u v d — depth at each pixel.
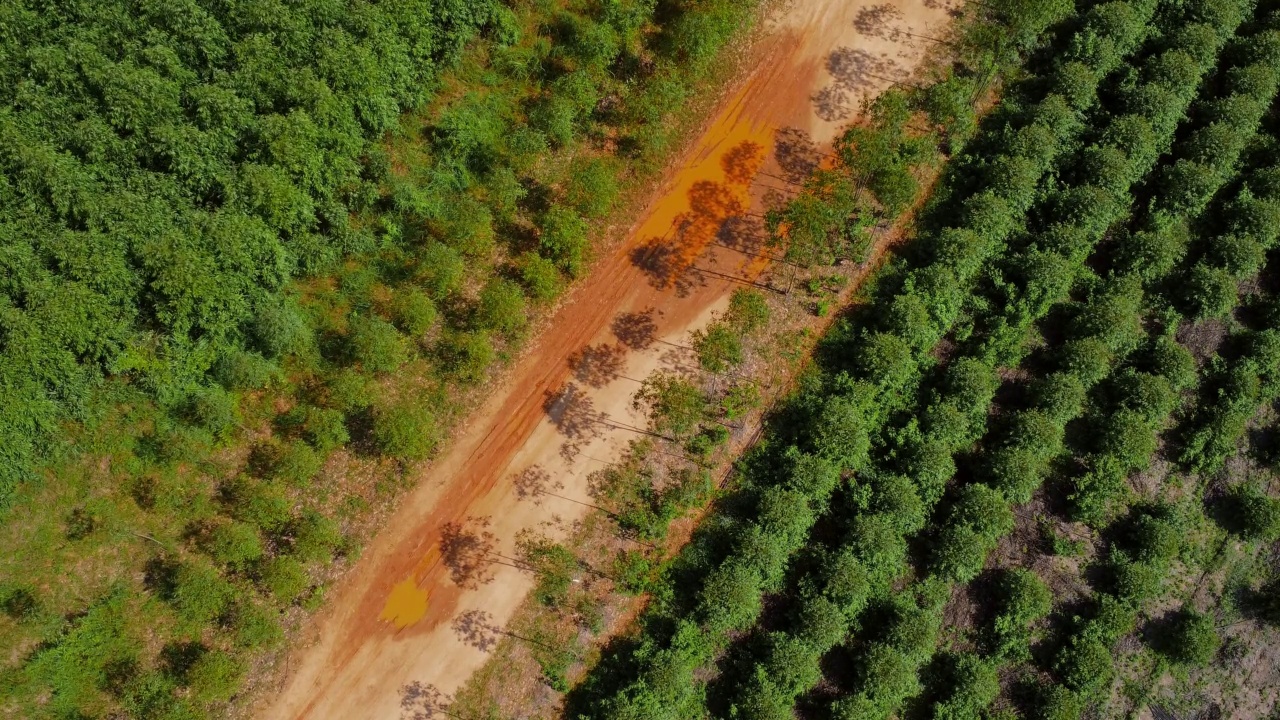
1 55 36.47
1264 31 44.12
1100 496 36.69
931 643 34.50
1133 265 39.94
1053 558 36.47
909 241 41.16
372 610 35.78
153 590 34.97
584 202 40.38
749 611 34.78
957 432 37.12
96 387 36.06
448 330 39.00
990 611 35.75
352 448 37.41
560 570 36.31
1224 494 37.47
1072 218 40.16
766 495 36.03
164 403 36.56
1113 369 39.00
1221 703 34.75
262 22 37.94
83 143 35.94
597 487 37.50
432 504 37.12
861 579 34.81
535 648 35.38
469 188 41.12
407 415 36.75
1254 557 36.69
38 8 37.59
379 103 39.06
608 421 38.38
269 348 37.22
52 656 33.44
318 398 37.72
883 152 41.28
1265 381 38.69
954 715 34.12
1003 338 38.81
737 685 34.12
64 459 35.59
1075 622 35.25
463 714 34.62
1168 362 38.31
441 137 41.31
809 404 38.16
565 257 40.06
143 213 35.66
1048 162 41.31
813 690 34.75
